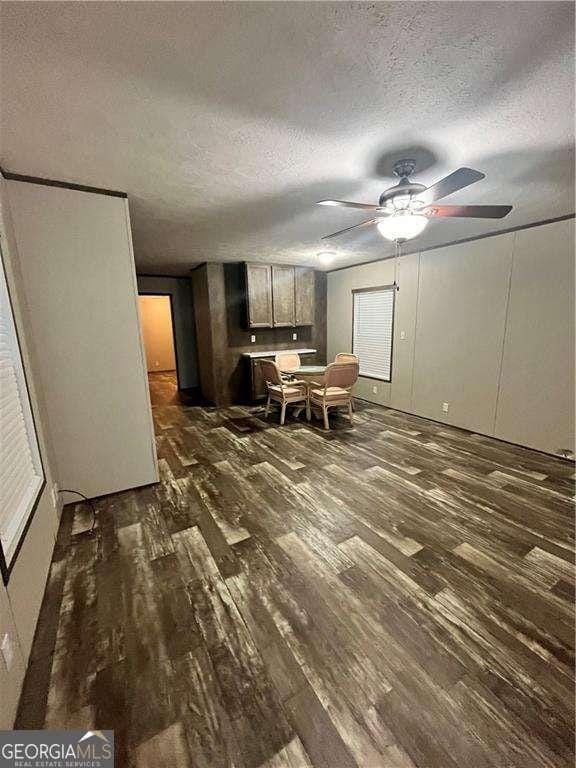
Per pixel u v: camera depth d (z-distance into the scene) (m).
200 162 1.97
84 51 1.13
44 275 2.29
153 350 9.47
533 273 3.40
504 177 2.23
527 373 3.56
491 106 1.47
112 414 2.68
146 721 1.19
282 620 1.59
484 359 3.96
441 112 1.52
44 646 1.47
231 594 1.75
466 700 1.24
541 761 1.06
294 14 1.02
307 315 6.02
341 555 2.03
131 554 2.07
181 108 1.47
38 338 2.32
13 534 1.48
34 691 1.29
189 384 7.25
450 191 1.87
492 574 1.86
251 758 1.08
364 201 2.59
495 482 2.92
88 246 2.40
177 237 3.67
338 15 1.03
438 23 1.06
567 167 2.08
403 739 1.13
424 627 1.55
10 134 1.63
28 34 1.05
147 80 1.29
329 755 1.09
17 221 2.16
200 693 1.28
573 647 1.44
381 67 1.24
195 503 2.64
